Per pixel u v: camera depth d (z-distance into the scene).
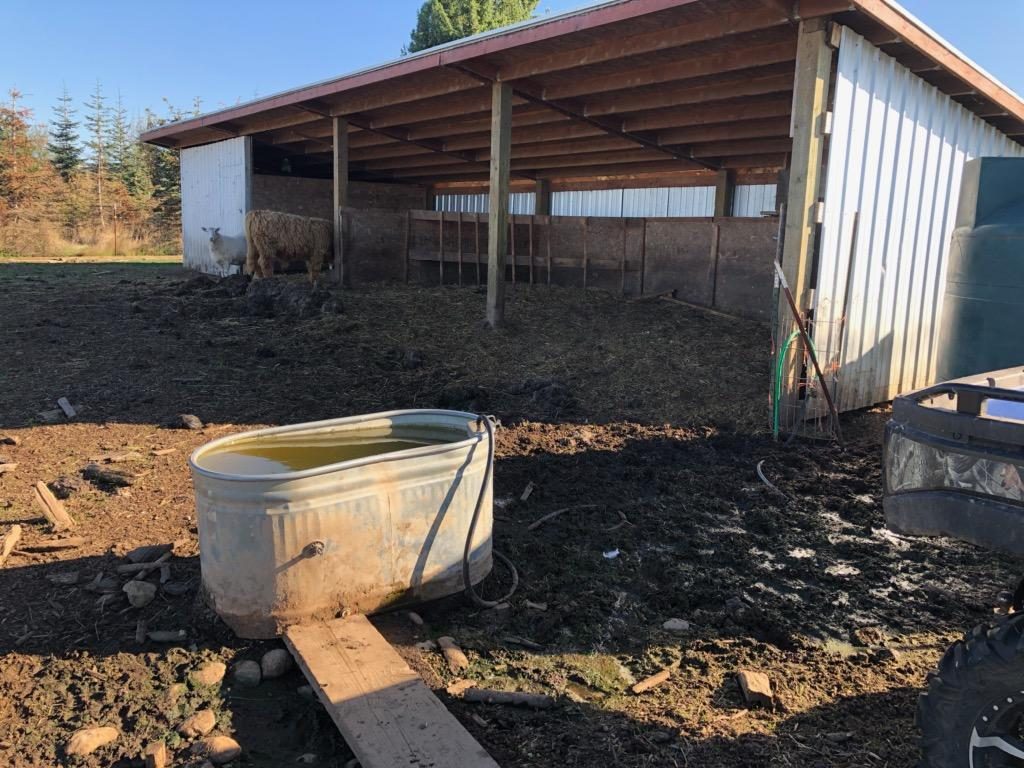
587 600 3.38
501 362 7.62
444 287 10.77
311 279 11.16
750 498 4.70
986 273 4.00
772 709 2.60
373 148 14.24
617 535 4.10
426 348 8.05
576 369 7.37
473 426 3.49
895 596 3.51
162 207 34.47
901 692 2.72
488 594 3.42
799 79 5.68
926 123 6.90
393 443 3.68
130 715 2.51
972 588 3.59
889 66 6.23
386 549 3.05
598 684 2.77
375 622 3.11
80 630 3.02
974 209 4.15
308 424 3.60
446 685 2.69
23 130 31.67
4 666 2.77
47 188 29.72
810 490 4.84
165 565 3.48
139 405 6.20
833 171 5.86
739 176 13.05
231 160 14.01
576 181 16.39
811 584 3.62
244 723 2.53
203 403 6.31
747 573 3.72
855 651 3.02
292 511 2.82
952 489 1.91
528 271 11.36
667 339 8.11
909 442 2.04
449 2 38.16
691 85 8.39
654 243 10.01
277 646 2.92
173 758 2.33
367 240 11.40
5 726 2.45
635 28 6.59
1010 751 1.71
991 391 1.87
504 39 7.30
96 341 8.16
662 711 2.59
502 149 8.45
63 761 2.30
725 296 9.33
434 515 3.15
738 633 3.16
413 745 2.25
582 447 5.58
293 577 2.87
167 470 4.86
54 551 3.70
